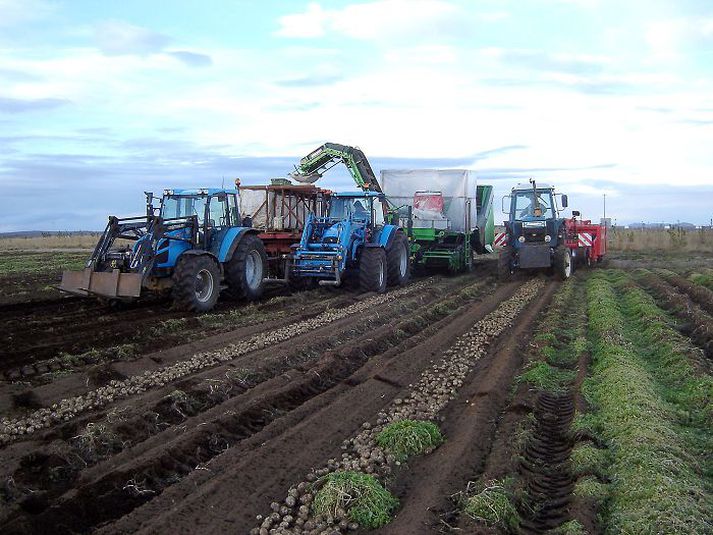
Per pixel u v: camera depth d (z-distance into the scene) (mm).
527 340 10930
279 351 10008
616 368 8445
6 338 10633
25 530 4707
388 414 7262
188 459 6109
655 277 19328
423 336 11383
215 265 13523
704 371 8375
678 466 5512
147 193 13969
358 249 17047
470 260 23406
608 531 4738
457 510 5016
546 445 6562
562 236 20406
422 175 22453
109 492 5363
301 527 4910
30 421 7023
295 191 18062
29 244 44656
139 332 11141
